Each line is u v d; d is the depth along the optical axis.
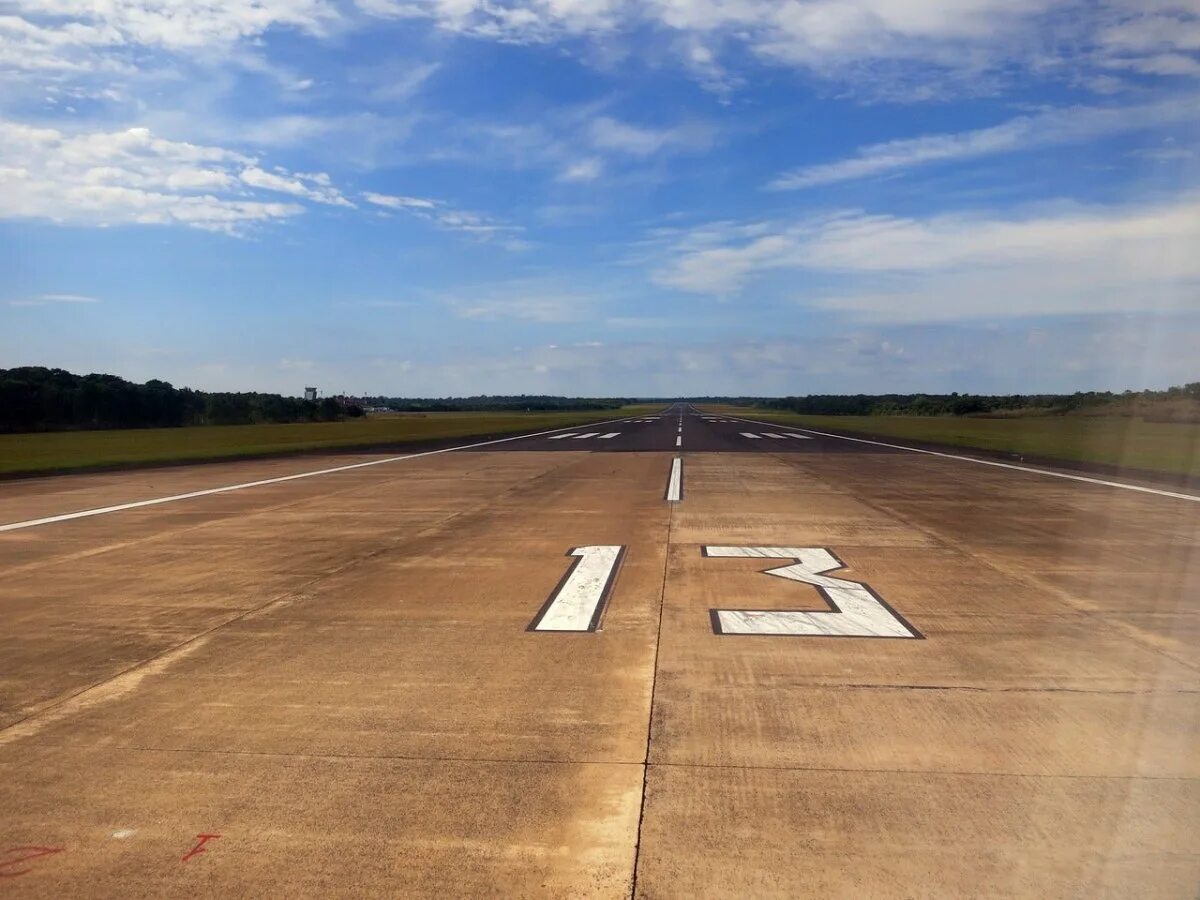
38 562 10.48
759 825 3.96
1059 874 3.54
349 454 28.88
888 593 8.44
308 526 13.11
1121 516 13.41
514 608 8.00
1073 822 3.95
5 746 4.96
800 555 10.42
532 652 6.64
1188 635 6.94
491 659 6.47
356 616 7.77
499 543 11.47
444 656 6.56
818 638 6.93
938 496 16.11
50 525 13.50
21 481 20.62
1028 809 4.08
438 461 25.64
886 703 5.47
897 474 20.44
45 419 60.00
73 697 5.77
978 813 4.05
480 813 4.11
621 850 3.77
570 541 11.56
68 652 6.77
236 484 19.48
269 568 9.98
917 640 6.85
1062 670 6.09
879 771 4.50
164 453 30.06
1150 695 5.58
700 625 7.35
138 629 7.42
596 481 19.36
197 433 51.44
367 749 4.87
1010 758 4.64
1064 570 9.46
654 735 5.01
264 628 7.40
